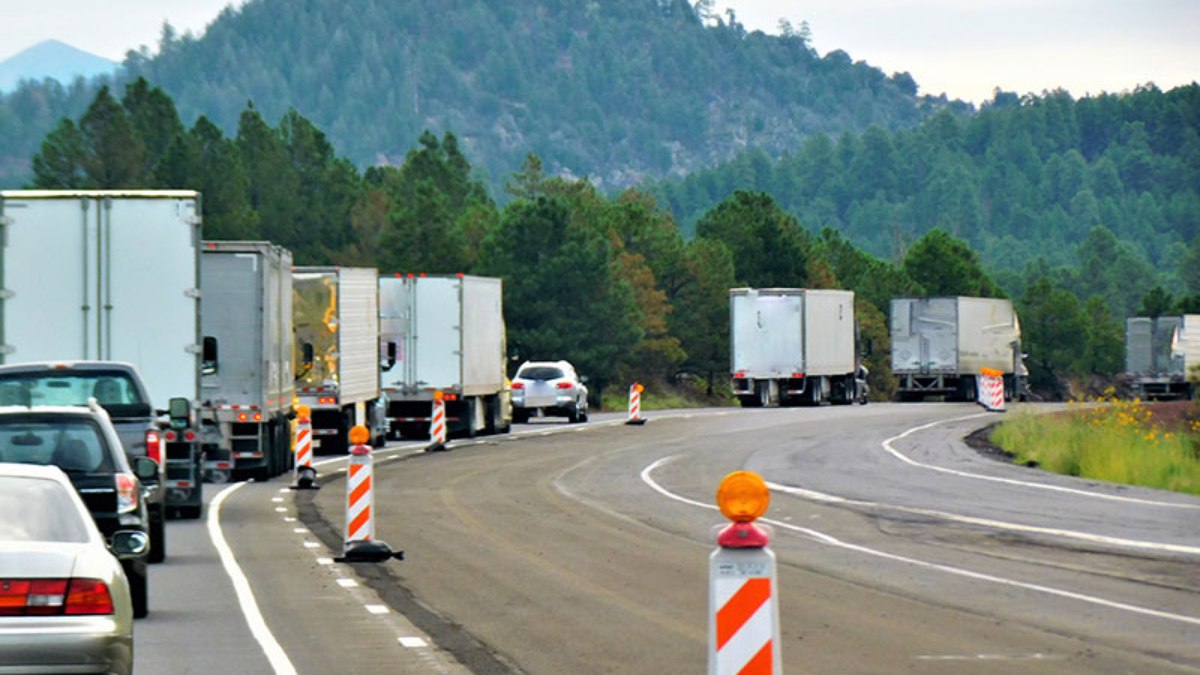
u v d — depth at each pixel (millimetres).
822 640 23328
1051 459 59844
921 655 22047
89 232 45438
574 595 28281
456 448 73188
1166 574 30922
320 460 66188
